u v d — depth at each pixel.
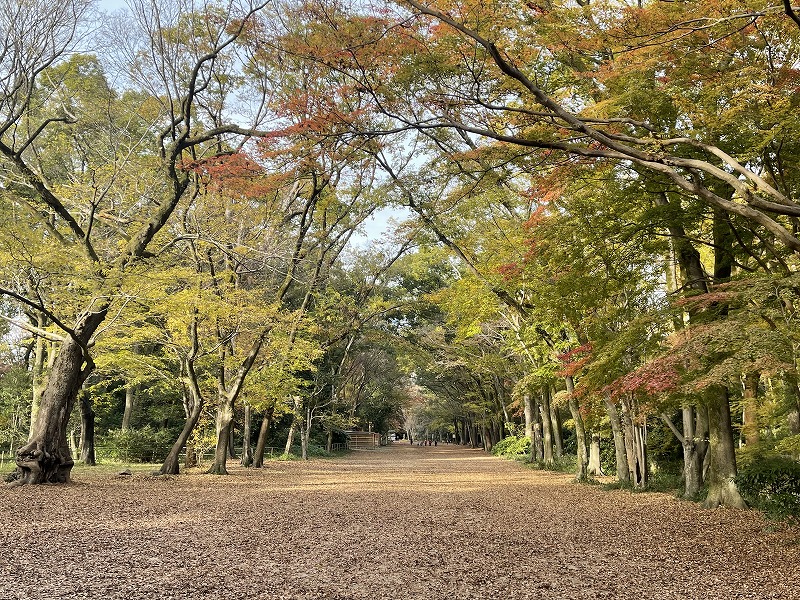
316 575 6.81
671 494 15.91
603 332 12.82
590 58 10.68
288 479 21.50
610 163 10.02
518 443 38.41
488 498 15.14
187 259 21.98
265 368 25.31
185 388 25.77
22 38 16.22
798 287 7.47
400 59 8.86
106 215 18.91
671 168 8.28
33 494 13.66
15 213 18.25
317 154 10.21
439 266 26.09
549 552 8.26
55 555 7.43
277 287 28.80
